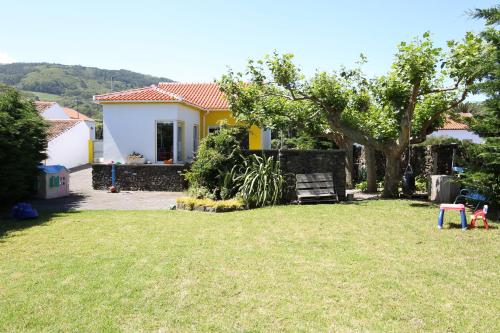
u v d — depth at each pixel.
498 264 6.65
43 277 6.25
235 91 15.52
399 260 6.90
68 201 14.97
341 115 15.38
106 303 5.23
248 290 5.63
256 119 15.41
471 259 6.91
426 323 4.62
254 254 7.38
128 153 19.94
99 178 18.69
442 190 12.81
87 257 7.31
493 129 9.98
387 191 14.65
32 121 13.84
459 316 4.78
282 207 12.64
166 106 19.73
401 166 18.31
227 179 13.91
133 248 7.90
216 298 5.37
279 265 6.71
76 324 4.68
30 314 4.96
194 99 24.50
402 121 13.60
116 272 6.42
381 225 9.66
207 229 9.62
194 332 4.48
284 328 4.54
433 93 14.79
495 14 4.87
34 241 8.56
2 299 5.41
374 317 4.78
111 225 10.20
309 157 14.12
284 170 14.12
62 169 16.33
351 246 7.85
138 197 16.11
